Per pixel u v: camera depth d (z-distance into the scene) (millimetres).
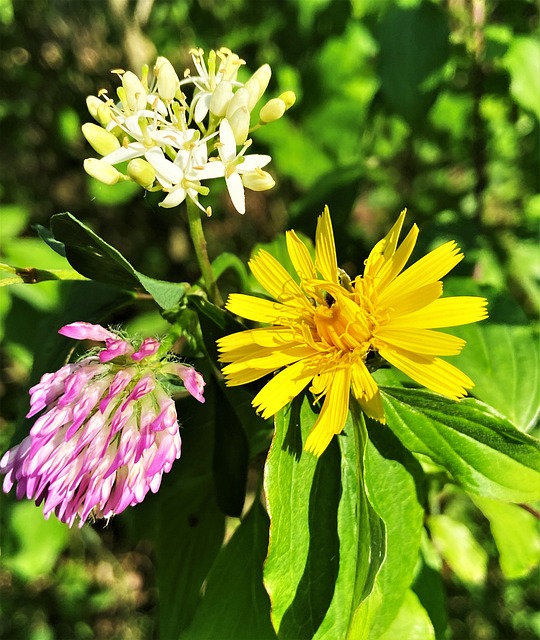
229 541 84
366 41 144
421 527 68
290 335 64
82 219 178
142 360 60
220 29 161
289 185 169
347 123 143
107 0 157
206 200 148
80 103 165
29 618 174
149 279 65
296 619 62
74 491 58
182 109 65
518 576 89
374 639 66
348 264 112
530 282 131
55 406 59
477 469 66
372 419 69
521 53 110
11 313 131
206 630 78
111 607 177
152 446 57
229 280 90
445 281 90
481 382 85
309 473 65
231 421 74
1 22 163
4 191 176
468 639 152
